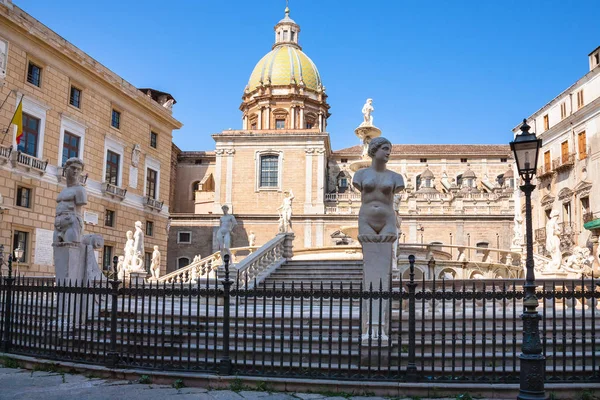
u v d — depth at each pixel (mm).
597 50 48844
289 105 77688
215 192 67375
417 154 77875
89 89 40656
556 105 54062
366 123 24703
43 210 35438
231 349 10344
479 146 80062
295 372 9203
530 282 7645
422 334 8820
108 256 42594
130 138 45938
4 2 31781
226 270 9523
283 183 66875
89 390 8961
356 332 10805
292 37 85250
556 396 8344
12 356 10961
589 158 47906
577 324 11242
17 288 11586
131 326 11914
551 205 54000
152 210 49000
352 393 8703
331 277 20156
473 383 8578
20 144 34188
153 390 8961
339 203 66625
